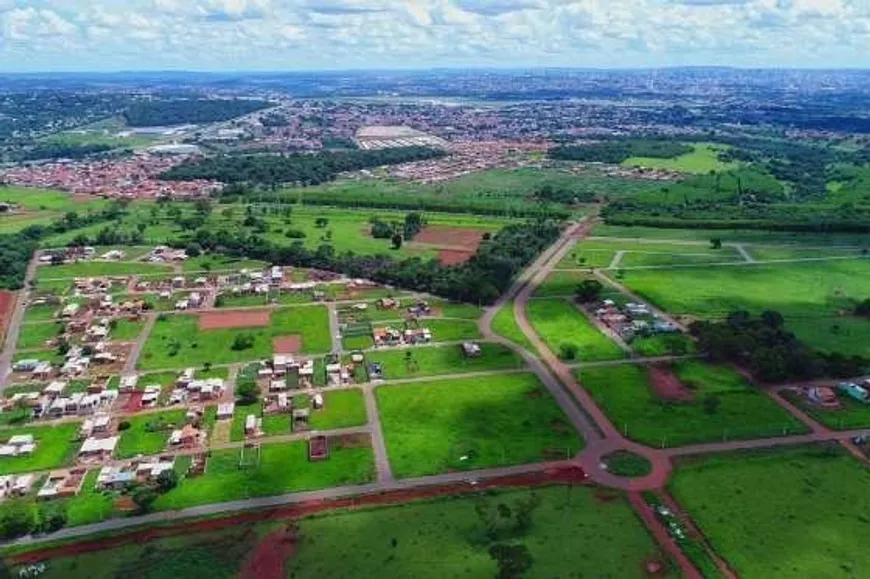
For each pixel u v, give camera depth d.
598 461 189.00
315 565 152.12
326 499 175.38
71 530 166.62
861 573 147.25
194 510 172.38
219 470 189.38
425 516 167.12
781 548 154.50
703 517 164.75
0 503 178.25
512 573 141.88
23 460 197.25
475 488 177.88
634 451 193.50
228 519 168.25
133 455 197.88
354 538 160.25
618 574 147.62
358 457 193.00
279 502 174.75
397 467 188.12
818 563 150.00
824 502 169.50
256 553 156.38
